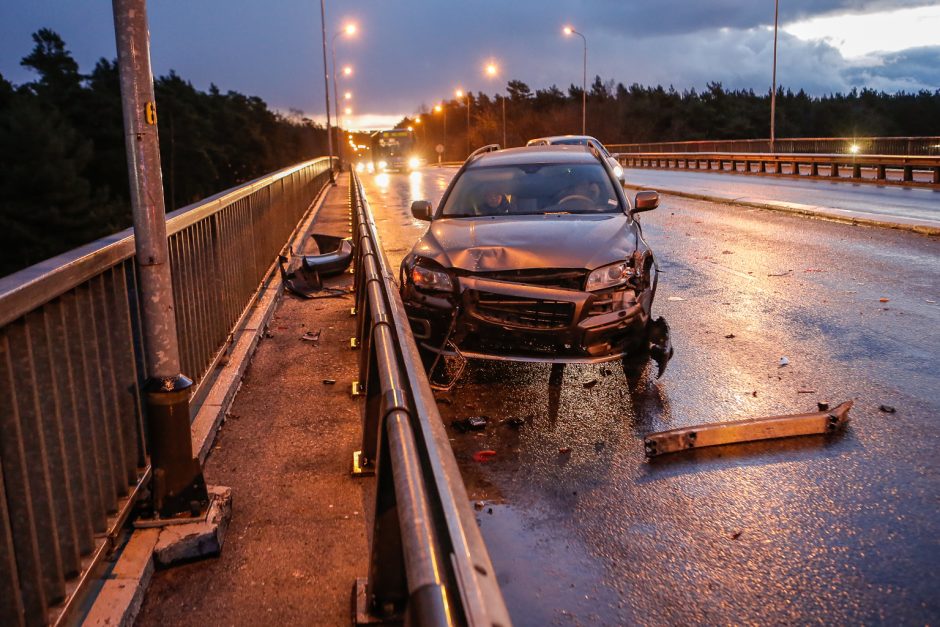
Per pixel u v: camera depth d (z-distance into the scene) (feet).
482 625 4.06
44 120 179.22
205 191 273.54
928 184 74.64
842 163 88.07
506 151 26.37
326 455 14.44
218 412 15.66
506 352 18.31
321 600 9.89
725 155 115.85
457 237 19.67
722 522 12.07
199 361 16.62
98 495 10.24
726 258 37.09
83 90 219.82
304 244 43.62
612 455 14.74
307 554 10.98
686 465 14.19
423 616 4.46
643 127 332.80
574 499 12.97
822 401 17.37
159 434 11.03
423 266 18.94
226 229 20.81
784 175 98.37
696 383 18.92
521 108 423.64
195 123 279.49
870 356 20.62
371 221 22.77
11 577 7.75
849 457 14.33
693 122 322.96
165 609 9.71
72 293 9.99
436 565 4.81
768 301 27.66
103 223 183.83
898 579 10.42
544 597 10.19
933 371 19.19
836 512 12.28
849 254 36.94
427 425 6.58
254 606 9.77
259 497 12.76
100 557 9.99
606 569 10.83
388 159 187.32
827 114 328.70
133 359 11.99
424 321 18.78
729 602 10.01
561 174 23.49
